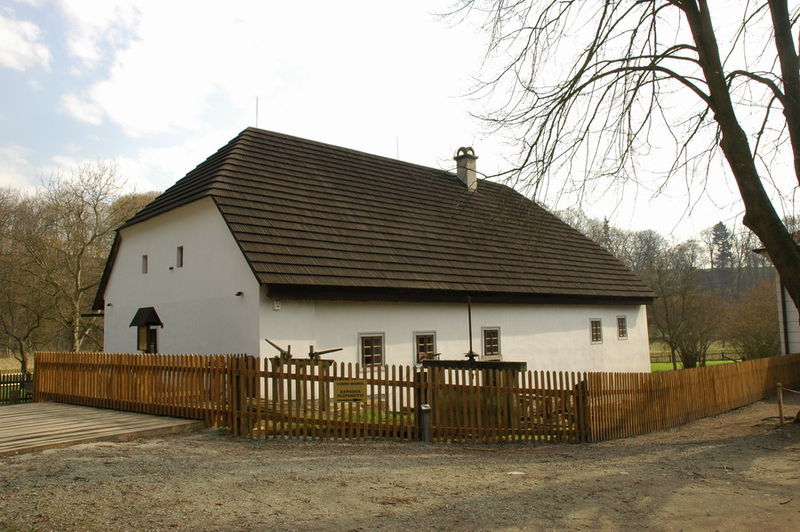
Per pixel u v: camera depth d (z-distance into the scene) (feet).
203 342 49.85
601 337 74.02
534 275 66.80
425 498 20.30
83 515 17.21
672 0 35.68
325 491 20.84
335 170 62.34
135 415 36.73
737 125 34.99
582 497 20.74
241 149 55.16
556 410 36.09
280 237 47.01
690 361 104.01
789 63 34.60
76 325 94.94
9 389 66.03
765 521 17.83
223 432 32.42
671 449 31.73
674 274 108.17
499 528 17.19
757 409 50.31
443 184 74.13
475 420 34.63
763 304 87.86
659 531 17.03
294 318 45.32
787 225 38.75
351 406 32.94
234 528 16.52
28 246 93.86
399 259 54.03
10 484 20.48
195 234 52.31
